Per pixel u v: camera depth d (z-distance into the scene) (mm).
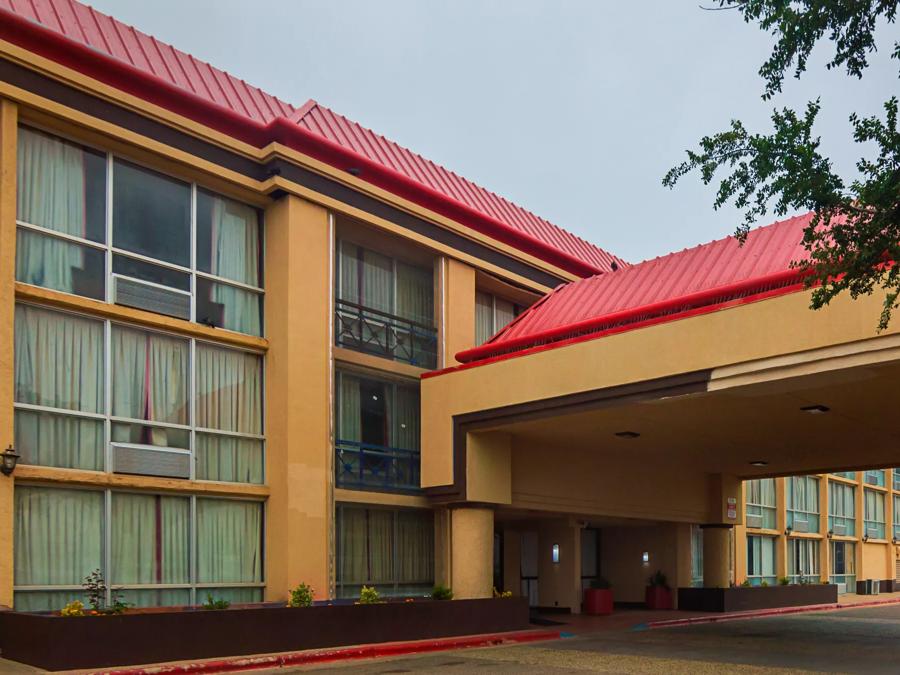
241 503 15594
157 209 15070
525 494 19000
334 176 16953
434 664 13297
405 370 18688
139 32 15961
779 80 8516
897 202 8195
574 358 15805
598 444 19906
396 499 17672
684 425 17406
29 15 13969
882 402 15117
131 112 14398
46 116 13438
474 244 20281
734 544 30219
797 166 8281
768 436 18797
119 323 14227
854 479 40562
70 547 13133
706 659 14062
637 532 26875
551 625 20156
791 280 13406
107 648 11289
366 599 15297
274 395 16062
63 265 13656
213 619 12508
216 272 15859
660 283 17328
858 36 8258
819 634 18719
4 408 12367
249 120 15992
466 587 17500
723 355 13695
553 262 22516
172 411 14789
